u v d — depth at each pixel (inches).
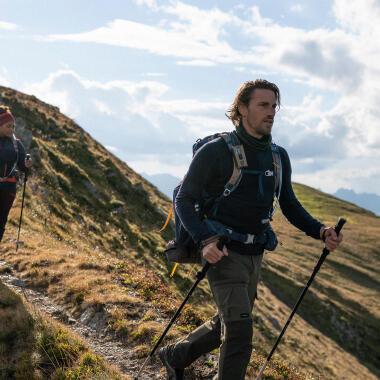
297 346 1311.5
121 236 1061.8
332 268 2581.2
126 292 303.6
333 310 1993.1
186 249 137.7
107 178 1459.2
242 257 130.5
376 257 2888.8
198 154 126.3
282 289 2046.0
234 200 126.7
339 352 1553.9
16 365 178.5
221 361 125.0
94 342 229.0
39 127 1576.0
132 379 184.4
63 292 293.1
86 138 1838.1
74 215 964.6
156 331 235.3
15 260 349.4
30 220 613.9
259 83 126.6
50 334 201.0
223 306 126.4
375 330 1937.7
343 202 5201.8
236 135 128.6
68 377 170.7
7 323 209.5
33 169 1040.2
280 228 3181.6
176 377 160.2
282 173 136.1
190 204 125.5
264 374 234.7
